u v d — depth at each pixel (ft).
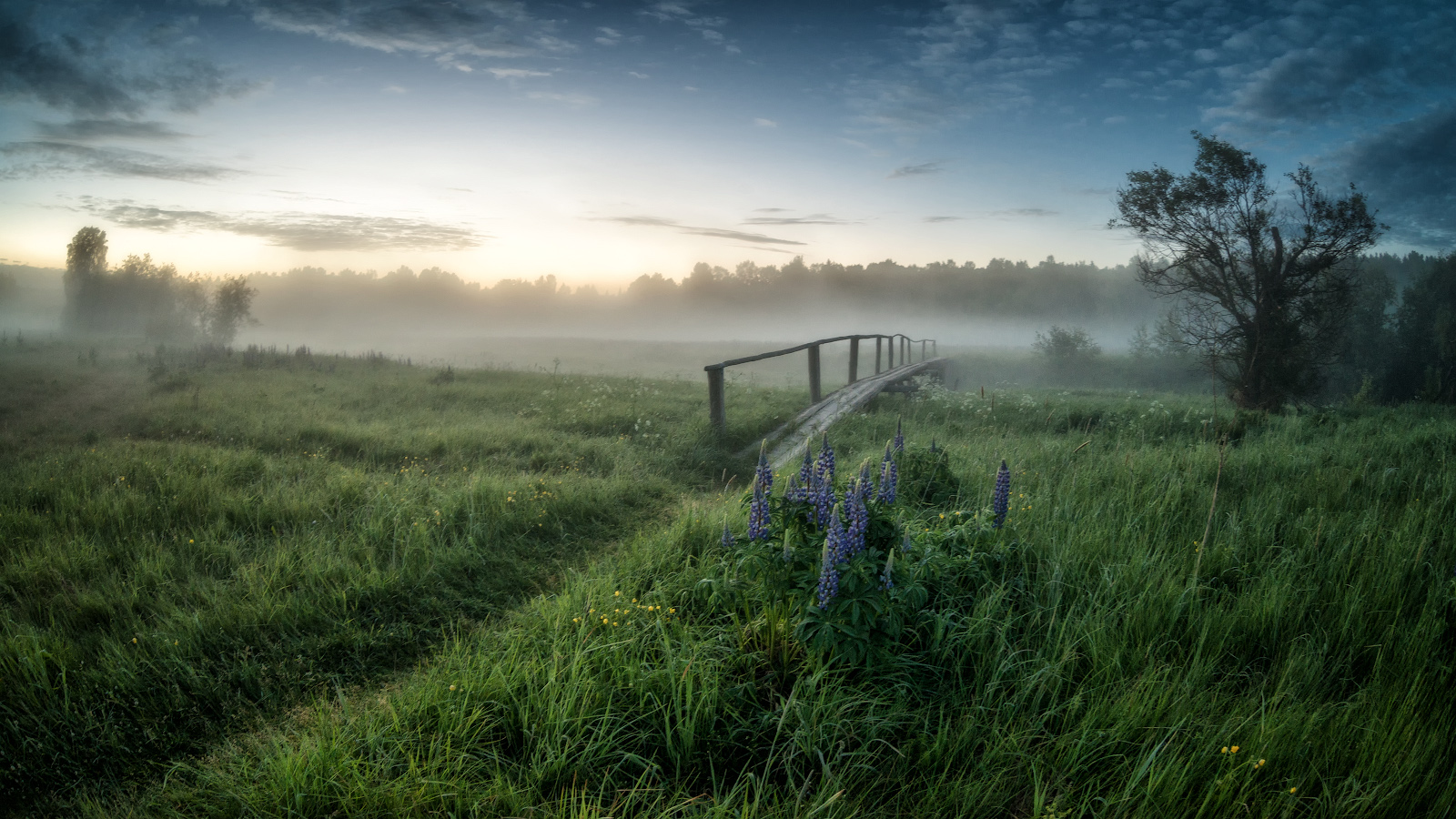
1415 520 17.63
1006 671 11.59
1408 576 14.96
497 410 43.50
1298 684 11.14
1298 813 8.78
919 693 11.46
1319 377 59.93
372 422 36.78
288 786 8.91
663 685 11.10
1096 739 9.91
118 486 22.13
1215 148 54.34
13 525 18.33
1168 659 12.35
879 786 9.74
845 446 33.17
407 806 8.71
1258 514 18.92
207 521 19.52
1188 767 9.08
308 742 9.92
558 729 9.95
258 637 13.74
